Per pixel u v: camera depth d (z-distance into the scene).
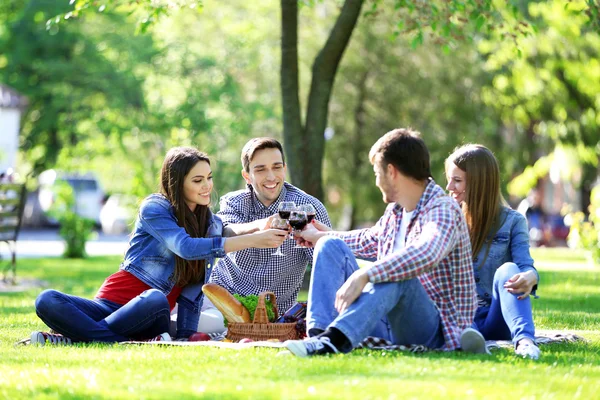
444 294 5.58
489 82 24.25
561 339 6.68
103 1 12.02
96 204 37.00
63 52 33.59
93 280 14.69
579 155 23.61
